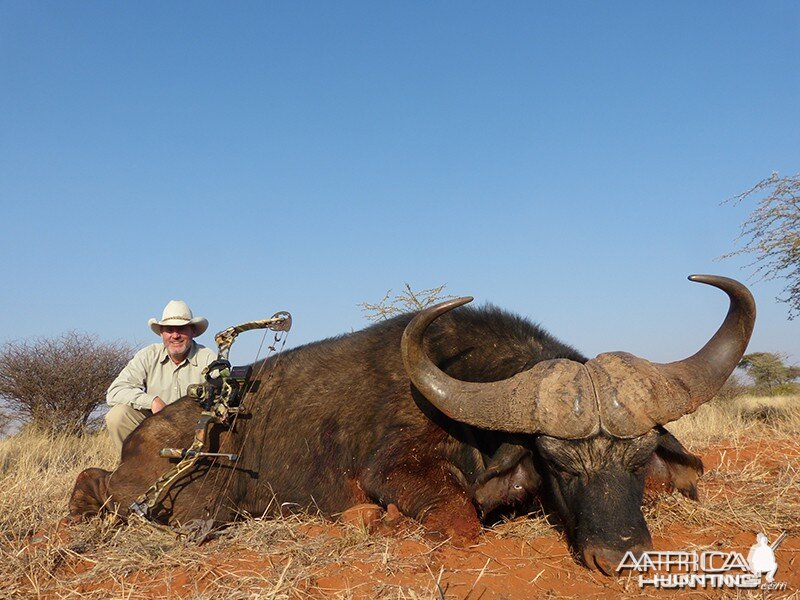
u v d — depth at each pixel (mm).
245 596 4066
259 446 6051
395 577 4293
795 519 5500
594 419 4332
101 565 4730
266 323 5984
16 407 16359
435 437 5441
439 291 11172
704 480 6699
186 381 7566
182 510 5867
